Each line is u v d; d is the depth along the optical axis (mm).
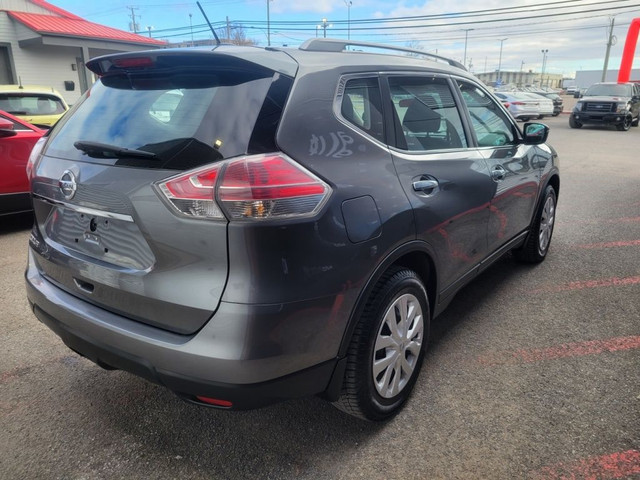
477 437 2506
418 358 2771
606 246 5441
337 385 2273
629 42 35406
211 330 1932
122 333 2127
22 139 6039
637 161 12031
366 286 2250
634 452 2377
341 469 2324
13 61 18875
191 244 1942
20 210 6172
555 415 2656
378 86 2623
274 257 1905
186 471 2324
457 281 3195
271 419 2695
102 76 2684
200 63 2229
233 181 1876
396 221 2381
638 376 3000
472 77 3654
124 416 2719
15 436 2555
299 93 2166
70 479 2275
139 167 2100
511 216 3904
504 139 3906
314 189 2016
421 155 2766
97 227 2293
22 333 3615
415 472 2295
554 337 3490
